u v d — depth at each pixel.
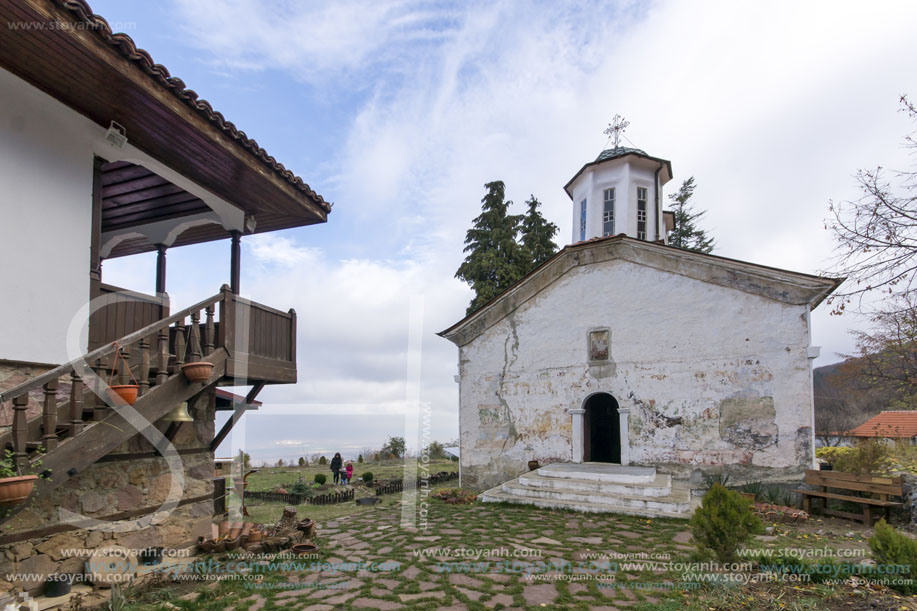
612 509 9.84
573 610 5.20
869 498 9.33
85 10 4.54
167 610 5.27
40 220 5.54
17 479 4.14
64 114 5.80
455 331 15.57
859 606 4.93
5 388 5.14
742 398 11.52
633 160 18.11
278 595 5.75
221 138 6.44
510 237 24.06
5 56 4.90
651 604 5.24
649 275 13.13
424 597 5.63
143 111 5.84
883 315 12.20
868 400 29.42
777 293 11.48
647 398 12.62
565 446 13.52
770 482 10.90
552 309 14.38
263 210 8.54
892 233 9.83
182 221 8.89
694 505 10.05
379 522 9.75
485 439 14.68
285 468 24.39
